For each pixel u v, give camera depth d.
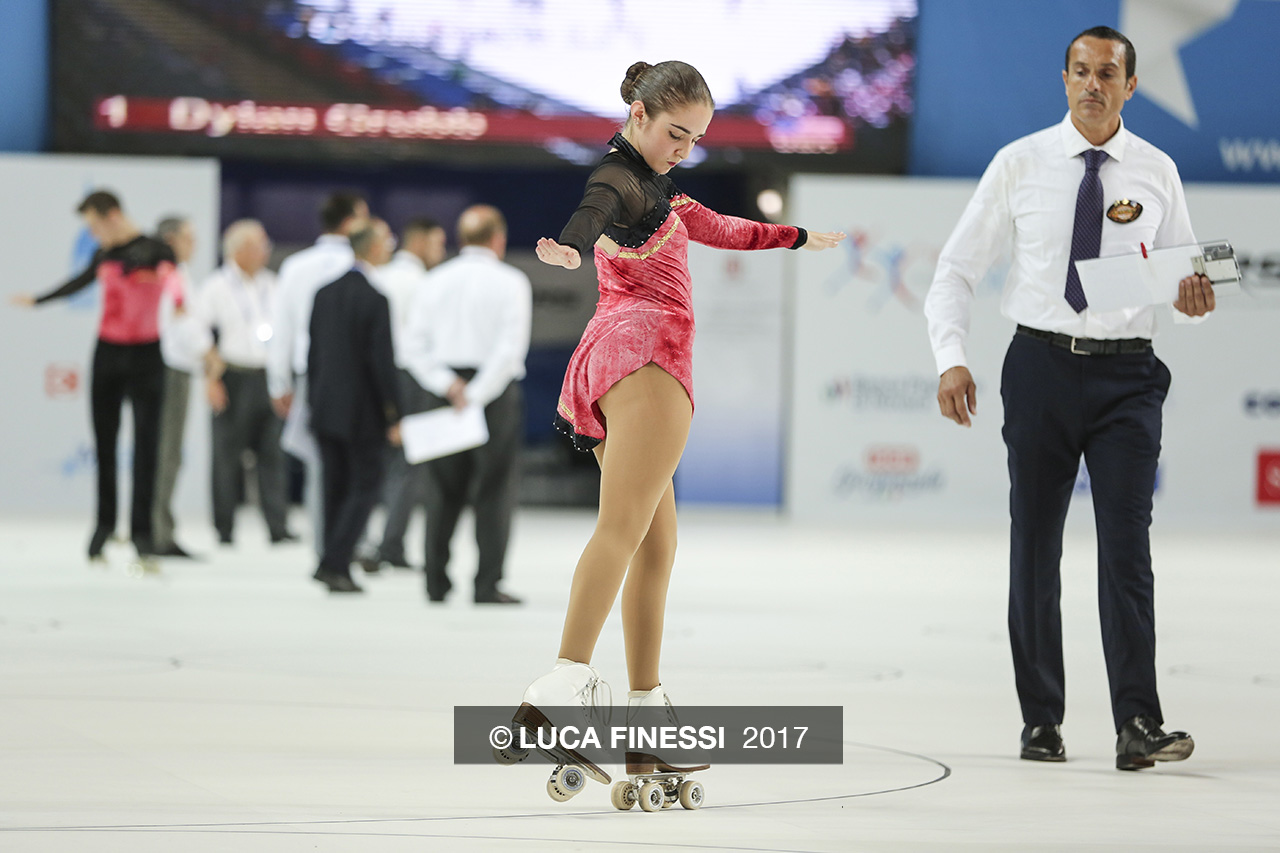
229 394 36.12
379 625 21.92
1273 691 16.73
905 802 10.67
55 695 14.88
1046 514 13.05
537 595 26.78
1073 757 12.87
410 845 8.92
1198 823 10.09
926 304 13.73
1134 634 12.54
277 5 49.97
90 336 48.31
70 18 49.84
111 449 29.84
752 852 8.91
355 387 26.12
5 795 10.28
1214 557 38.34
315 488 28.47
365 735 13.03
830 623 23.33
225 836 9.06
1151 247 13.15
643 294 10.33
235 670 17.03
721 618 23.72
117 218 29.02
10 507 48.22
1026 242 13.24
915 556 37.22
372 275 27.41
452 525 25.17
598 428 10.47
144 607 23.64
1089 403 12.95
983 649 20.47
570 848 8.92
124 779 10.91
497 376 24.38
